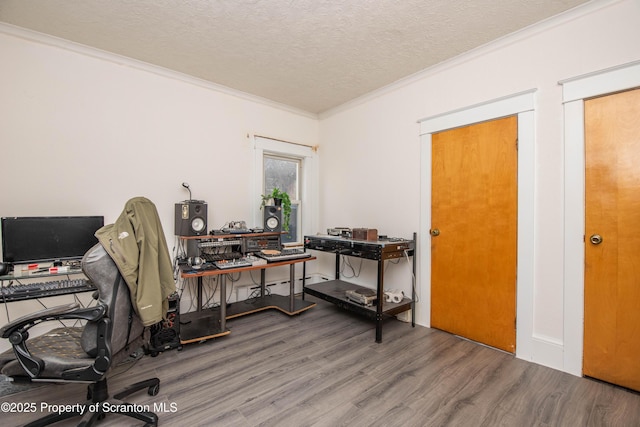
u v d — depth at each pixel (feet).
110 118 8.50
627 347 5.87
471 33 7.20
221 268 8.19
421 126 9.39
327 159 13.24
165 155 9.50
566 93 6.52
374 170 11.04
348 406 5.39
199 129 10.18
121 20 6.79
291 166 13.38
